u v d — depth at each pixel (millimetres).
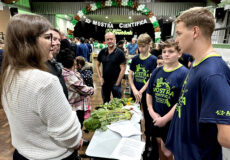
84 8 8055
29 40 640
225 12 3975
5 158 1933
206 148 724
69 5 8203
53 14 8484
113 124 1336
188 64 2715
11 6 6496
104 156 991
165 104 1418
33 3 8203
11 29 637
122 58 2465
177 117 862
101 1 7938
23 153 730
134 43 6336
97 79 5582
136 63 2143
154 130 1579
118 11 8094
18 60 636
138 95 1938
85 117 1946
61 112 670
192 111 731
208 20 684
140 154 1014
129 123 1354
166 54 1373
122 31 13688
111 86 2604
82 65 2510
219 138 606
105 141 1140
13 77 634
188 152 771
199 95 695
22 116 661
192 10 713
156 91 1486
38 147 724
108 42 2400
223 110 588
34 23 652
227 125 579
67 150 803
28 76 626
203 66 691
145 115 2088
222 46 2424
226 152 1308
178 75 1338
